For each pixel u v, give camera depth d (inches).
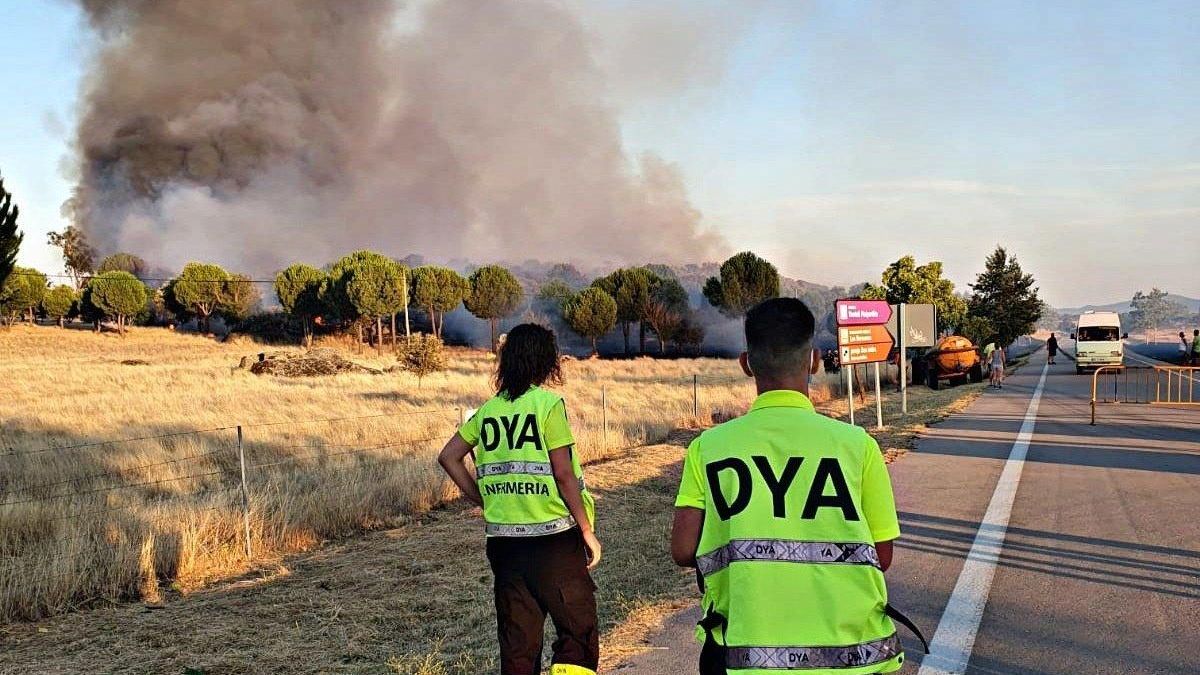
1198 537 301.4
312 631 234.2
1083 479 425.4
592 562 162.7
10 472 476.1
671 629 218.8
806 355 105.0
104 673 206.5
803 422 101.7
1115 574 257.8
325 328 3346.5
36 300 3447.3
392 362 1935.3
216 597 272.4
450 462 166.1
